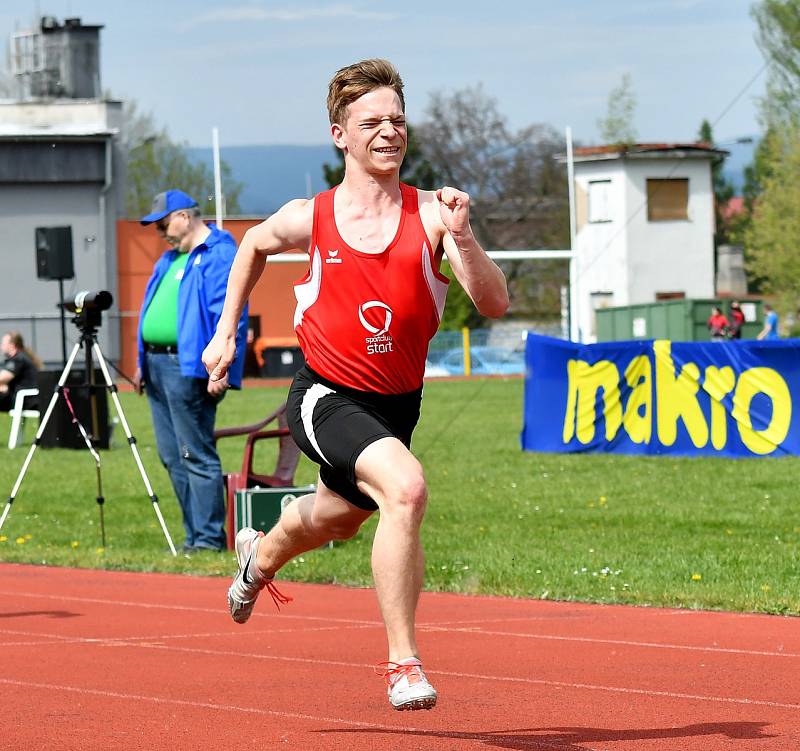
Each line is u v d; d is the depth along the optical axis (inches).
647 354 1229.7
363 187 309.3
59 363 3513.8
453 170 4694.9
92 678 407.5
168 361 706.2
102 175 3550.7
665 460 1179.9
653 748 314.2
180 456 726.5
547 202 4670.3
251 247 321.7
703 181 3946.9
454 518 860.0
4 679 407.8
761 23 3543.3
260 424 743.1
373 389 313.1
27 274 3543.3
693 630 482.6
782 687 382.9
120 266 3580.2
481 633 485.7
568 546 715.4
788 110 3622.0
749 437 1168.2
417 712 355.6
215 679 403.9
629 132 3895.2
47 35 3673.7
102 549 740.7
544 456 1263.5
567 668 416.8
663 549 695.7
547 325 4303.6
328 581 626.2
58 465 1277.1
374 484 297.4
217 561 679.1
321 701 370.6
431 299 311.9
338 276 309.6
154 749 319.6
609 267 3961.6
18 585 628.4
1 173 3516.2
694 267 3954.2
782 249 3742.6
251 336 3503.9
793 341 1146.7
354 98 306.3
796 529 767.1
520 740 323.3
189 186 5162.4
